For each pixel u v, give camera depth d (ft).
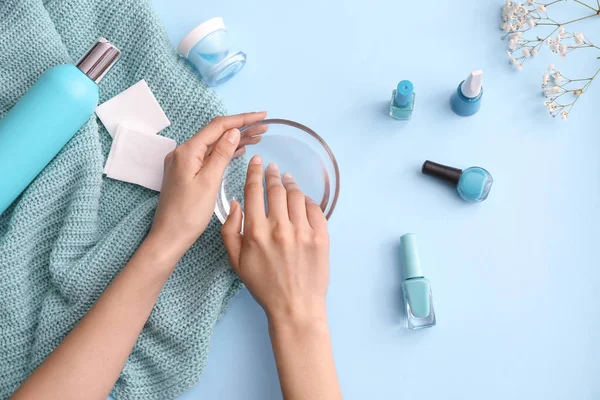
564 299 2.79
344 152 2.84
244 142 2.63
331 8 2.91
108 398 2.59
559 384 2.75
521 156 2.85
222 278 2.57
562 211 2.82
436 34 2.91
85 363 2.21
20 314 2.54
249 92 2.87
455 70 2.89
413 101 2.76
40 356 2.52
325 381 2.27
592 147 2.85
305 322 2.33
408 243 2.67
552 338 2.77
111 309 2.28
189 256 2.62
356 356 2.74
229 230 2.43
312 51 2.89
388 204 2.81
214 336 2.73
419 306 2.65
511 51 2.88
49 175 2.56
